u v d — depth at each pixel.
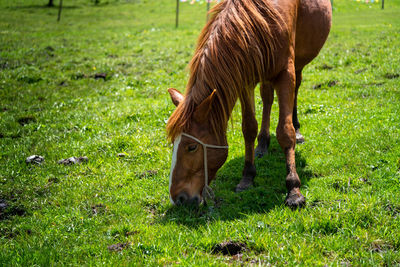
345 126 6.39
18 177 5.62
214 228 3.93
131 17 29.89
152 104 8.45
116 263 3.42
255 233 3.76
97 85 10.72
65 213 4.62
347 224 3.80
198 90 3.88
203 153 3.98
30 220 4.50
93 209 4.72
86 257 3.61
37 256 3.61
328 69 10.63
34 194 5.16
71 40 17.69
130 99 9.30
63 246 3.85
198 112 3.81
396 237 3.53
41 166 6.00
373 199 4.11
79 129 7.46
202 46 4.05
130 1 38.22
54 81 11.12
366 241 3.52
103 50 15.08
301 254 3.39
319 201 4.39
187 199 3.98
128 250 3.69
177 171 3.99
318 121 6.86
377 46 12.09
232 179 5.36
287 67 4.40
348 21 21.27
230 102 3.95
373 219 3.84
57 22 26.95
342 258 3.38
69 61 13.18
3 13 31.17
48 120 8.00
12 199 5.02
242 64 3.96
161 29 21.17
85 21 27.97
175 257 3.50
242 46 3.92
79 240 3.97
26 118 8.20
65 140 6.95
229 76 3.88
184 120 3.84
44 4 37.31
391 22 19.30
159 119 7.57
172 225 4.11
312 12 5.15
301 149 5.92
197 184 4.04
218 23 4.03
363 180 4.77
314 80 9.52
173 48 14.80
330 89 8.73
